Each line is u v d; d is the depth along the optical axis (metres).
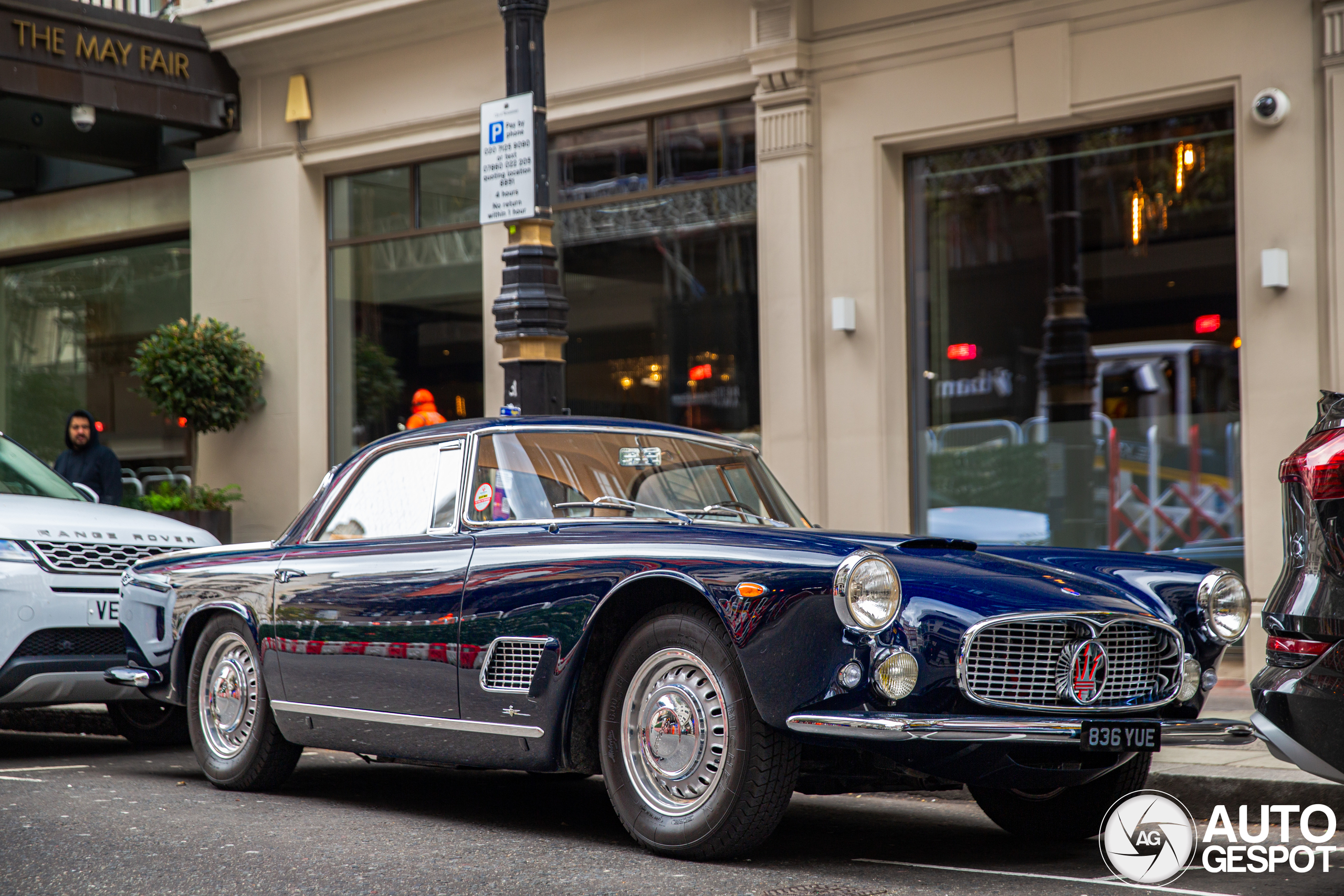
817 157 10.84
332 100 13.30
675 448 5.90
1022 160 10.39
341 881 4.49
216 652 6.49
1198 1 9.30
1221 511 9.63
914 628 4.38
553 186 12.37
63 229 15.53
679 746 4.75
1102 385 10.12
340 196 13.61
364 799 6.24
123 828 5.41
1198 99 9.48
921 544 4.80
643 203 11.89
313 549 6.07
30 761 7.62
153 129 14.55
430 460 5.80
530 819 5.71
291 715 6.04
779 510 5.88
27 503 7.77
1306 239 8.90
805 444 10.75
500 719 5.16
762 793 4.54
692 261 11.62
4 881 4.53
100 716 9.09
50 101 12.50
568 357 12.32
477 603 5.26
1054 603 4.50
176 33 13.30
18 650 7.22
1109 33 9.65
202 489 13.41
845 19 10.70
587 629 4.91
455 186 12.94
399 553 5.64
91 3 14.13
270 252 13.59
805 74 10.80
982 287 10.59
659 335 11.80
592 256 12.19
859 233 10.63
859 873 4.64
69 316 15.78
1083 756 4.66
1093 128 10.09
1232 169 9.52
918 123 10.40
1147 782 5.96
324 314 13.61
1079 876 4.68
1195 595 4.92
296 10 13.00
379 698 5.61
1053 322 10.30
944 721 4.27
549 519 5.39
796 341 10.80
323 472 13.53
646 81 11.58
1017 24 9.98
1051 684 4.52
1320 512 4.08
